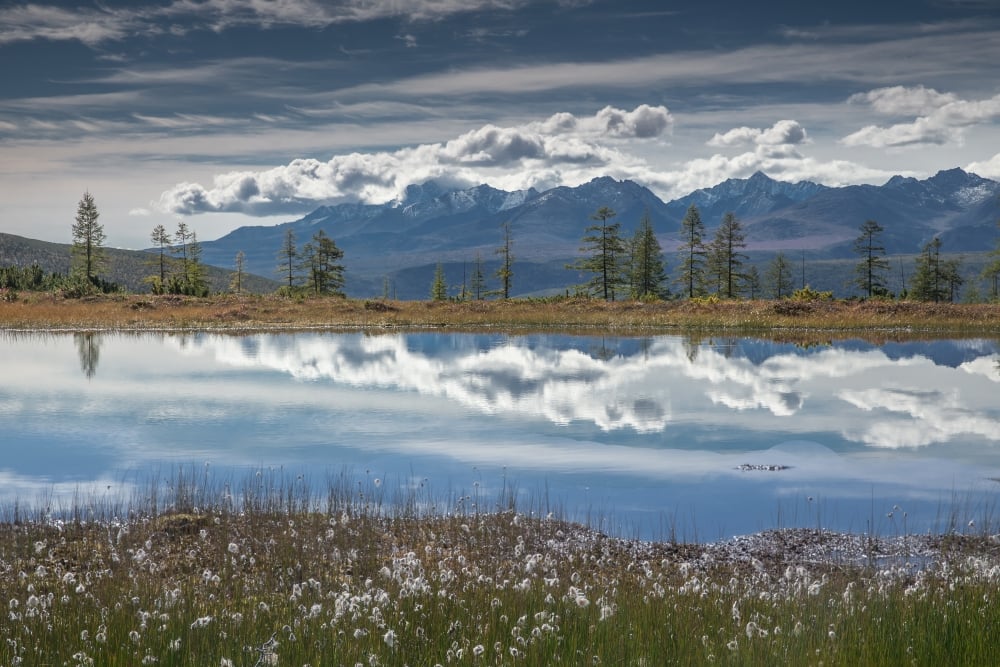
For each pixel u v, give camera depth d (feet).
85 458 60.90
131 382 100.68
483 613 23.75
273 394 92.02
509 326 199.62
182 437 69.05
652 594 27.50
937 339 161.48
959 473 57.41
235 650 20.22
